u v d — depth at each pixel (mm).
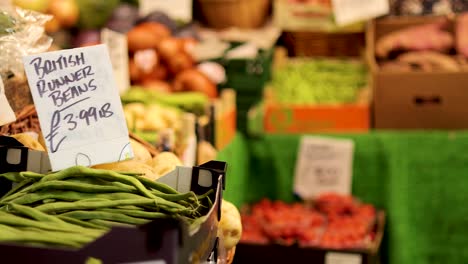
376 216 3691
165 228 982
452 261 3758
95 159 1384
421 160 3748
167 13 4062
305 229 3402
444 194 3738
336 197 3682
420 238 3768
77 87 1378
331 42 4617
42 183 1283
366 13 4336
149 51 3711
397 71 3889
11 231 1143
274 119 3959
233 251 1604
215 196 1300
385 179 3799
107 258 985
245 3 4512
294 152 3877
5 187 1381
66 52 1371
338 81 4191
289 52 4719
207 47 3814
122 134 1412
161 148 2219
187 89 3645
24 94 1801
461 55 4188
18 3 3025
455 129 3871
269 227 3400
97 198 1271
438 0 4371
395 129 3904
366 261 3273
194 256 1074
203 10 4566
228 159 3055
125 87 3176
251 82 3666
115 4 3746
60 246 1129
